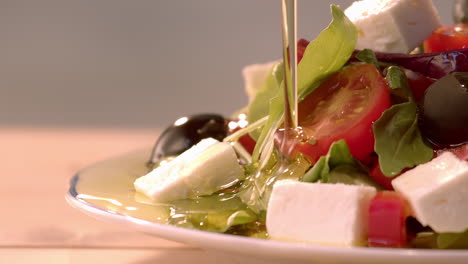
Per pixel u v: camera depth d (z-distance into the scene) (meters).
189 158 0.28
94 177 0.30
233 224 0.25
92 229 0.33
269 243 0.23
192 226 0.25
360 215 0.23
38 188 0.39
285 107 0.26
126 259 0.29
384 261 0.22
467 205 0.23
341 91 0.27
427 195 0.23
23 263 0.29
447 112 0.26
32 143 0.54
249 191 0.26
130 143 0.53
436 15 0.30
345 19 0.27
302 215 0.24
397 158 0.25
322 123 0.26
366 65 0.27
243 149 0.29
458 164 0.23
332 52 0.27
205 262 0.29
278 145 0.26
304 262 0.23
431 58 0.28
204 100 0.77
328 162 0.25
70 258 0.29
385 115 0.26
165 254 0.30
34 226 0.33
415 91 0.27
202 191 0.27
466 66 0.27
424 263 0.22
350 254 0.22
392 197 0.23
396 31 0.29
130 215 0.26
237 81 0.77
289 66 0.26
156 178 0.28
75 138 0.57
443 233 0.23
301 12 0.58
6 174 0.42
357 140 0.26
